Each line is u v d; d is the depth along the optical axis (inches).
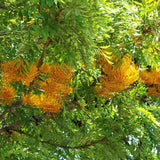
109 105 257.9
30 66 165.3
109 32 180.7
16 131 253.6
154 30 176.9
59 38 130.5
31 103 206.2
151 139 270.2
